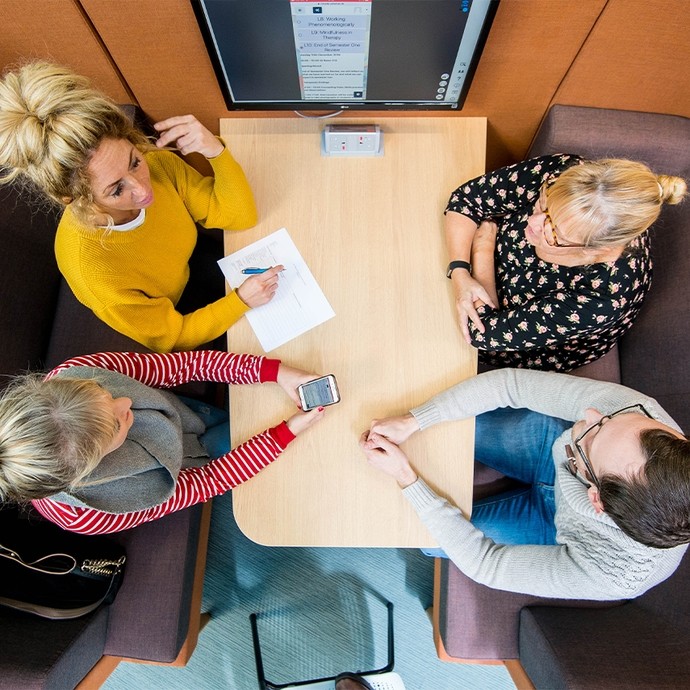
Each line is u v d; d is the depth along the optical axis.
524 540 1.29
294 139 1.24
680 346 1.20
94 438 0.83
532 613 1.24
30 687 1.01
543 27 0.99
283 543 1.11
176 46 1.06
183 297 1.47
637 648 1.05
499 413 1.35
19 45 1.05
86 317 1.44
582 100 1.18
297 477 1.12
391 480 1.12
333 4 0.90
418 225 1.21
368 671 1.57
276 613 1.73
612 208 0.86
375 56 1.01
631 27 0.97
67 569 1.19
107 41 1.04
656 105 1.18
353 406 1.15
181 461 1.07
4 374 1.31
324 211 1.22
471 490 1.12
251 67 1.04
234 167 1.14
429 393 1.15
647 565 0.92
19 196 1.27
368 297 1.18
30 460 0.77
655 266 1.27
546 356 1.30
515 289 1.20
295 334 1.17
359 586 1.74
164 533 1.33
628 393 1.03
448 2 0.89
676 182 0.90
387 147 1.23
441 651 1.46
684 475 0.75
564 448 1.07
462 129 1.23
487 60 1.08
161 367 1.13
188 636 1.45
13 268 1.31
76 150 0.81
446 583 1.33
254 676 1.69
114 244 1.05
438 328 1.17
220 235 1.53
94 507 0.94
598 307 1.05
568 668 1.02
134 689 1.69
